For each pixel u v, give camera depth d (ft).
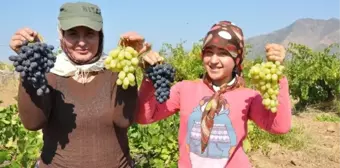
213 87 11.10
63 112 9.59
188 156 11.01
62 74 9.62
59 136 9.70
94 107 9.63
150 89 10.17
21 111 8.96
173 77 9.59
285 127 10.24
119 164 10.04
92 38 9.55
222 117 10.77
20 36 8.38
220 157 10.71
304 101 48.83
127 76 8.77
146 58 9.43
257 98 10.80
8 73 56.75
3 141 17.76
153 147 17.85
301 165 26.02
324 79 47.26
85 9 9.32
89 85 9.75
